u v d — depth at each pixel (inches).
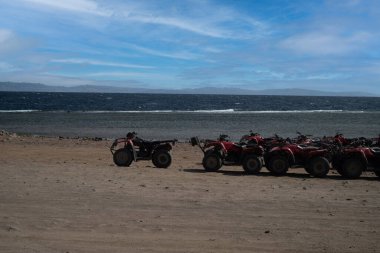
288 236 240.1
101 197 333.1
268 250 214.8
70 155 713.0
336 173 561.3
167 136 1211.9
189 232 245.0
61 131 1343.5
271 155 530.3
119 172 482.0
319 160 514.9
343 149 527.5
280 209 306.2
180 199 333.1
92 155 718.5
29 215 275.6
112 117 2011.6
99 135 1228.5
